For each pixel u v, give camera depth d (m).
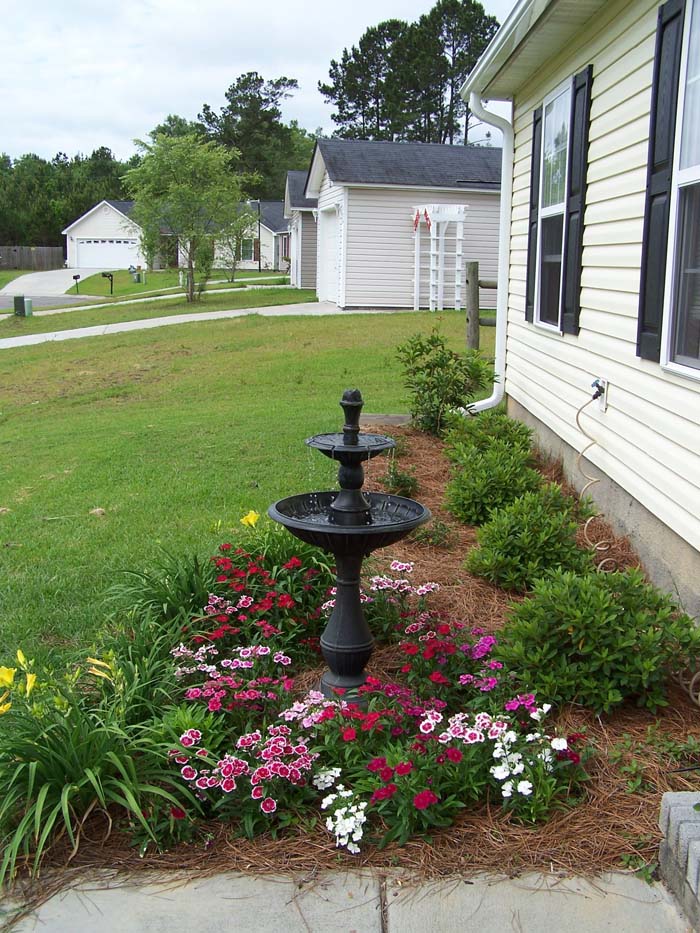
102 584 4.57
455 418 7.43
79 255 55.00
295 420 9.09
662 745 2.97
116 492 6.57
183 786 2.70
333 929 2.26
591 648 3.23
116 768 2.68
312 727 2.98
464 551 5.05
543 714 2.88
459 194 20.20
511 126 8.16
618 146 5.01
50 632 4.01
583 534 5.20
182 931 2.27
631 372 4.76
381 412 9.48
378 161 20.44
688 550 3.99
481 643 3.36
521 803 2.65
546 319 7.01
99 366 14.96
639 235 4.64
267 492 6.34
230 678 3.13
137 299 28.00
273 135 65.81
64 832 2.61
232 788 2.59
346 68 54.28
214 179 24.38
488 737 2.76
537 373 7.25
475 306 9.63
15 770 2.59
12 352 17.36
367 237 20.09
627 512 4.96
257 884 2.44
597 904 2.32
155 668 3.24
